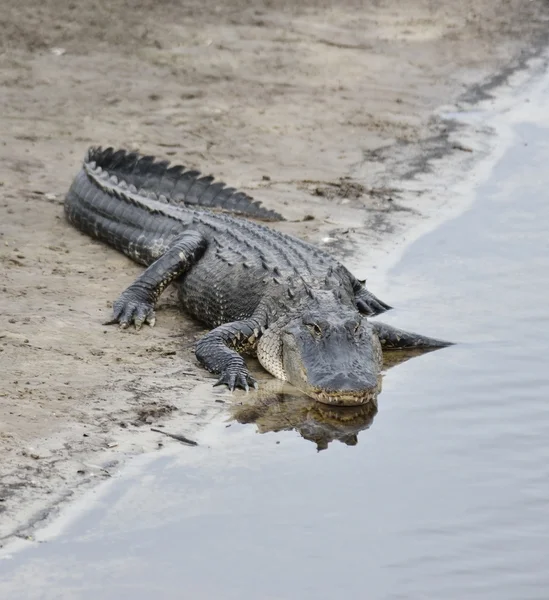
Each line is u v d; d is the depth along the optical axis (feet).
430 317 111.45
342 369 92.73
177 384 93.61
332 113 190.60
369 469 80.07
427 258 128.26
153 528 70.64
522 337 106.83
